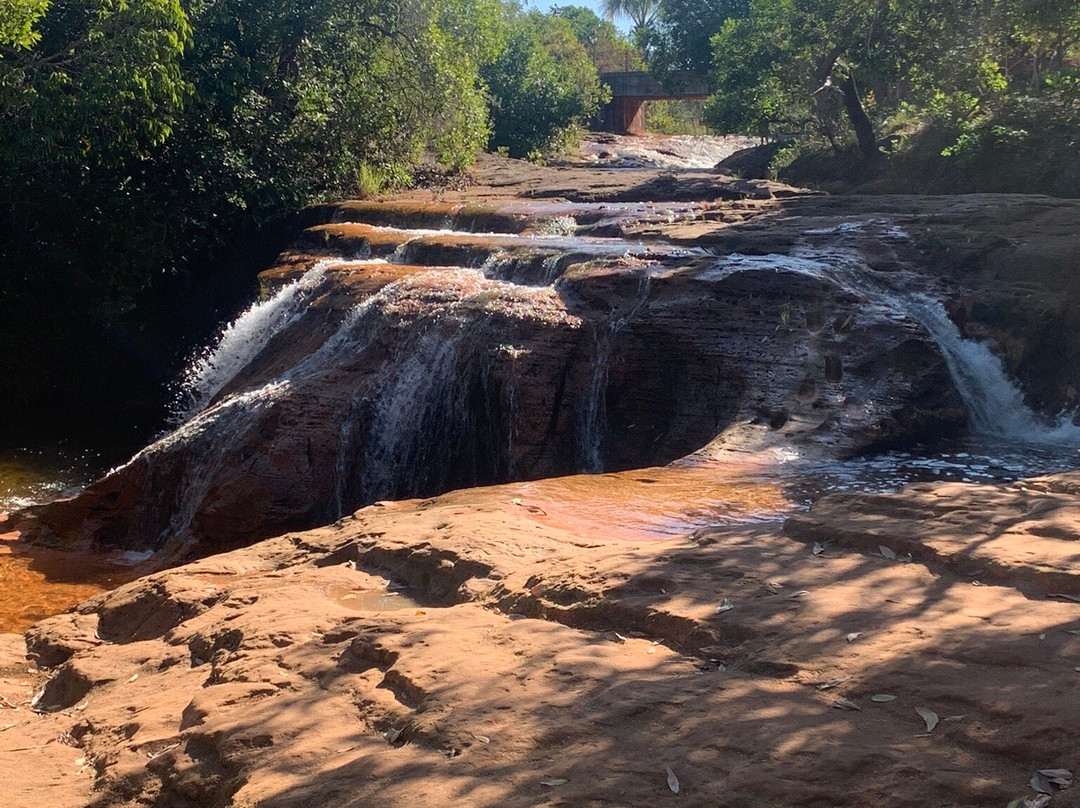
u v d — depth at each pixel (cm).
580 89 4766
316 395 1154
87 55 1705
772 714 337
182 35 1847
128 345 2039
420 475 1149
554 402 1112
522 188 2445
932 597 427
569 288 1209
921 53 2392
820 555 502
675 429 1075
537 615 487
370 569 638
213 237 2161
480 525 656
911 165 2409
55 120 1683
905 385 991
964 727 313
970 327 1130
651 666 396
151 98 1808
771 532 558
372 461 1144
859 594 438
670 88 5134
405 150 2512
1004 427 1065
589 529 679
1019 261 1174
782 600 437
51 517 1184
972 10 2325
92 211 1892
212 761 396
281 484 1093
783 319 1067
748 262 1173
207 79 2069
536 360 1107
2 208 1927
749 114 3145
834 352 1027
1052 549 463
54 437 1716
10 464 1553
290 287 1516
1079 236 1233
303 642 504
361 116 2370
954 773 289
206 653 545
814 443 938
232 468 1107
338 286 1376
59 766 455
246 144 2162
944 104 2406
